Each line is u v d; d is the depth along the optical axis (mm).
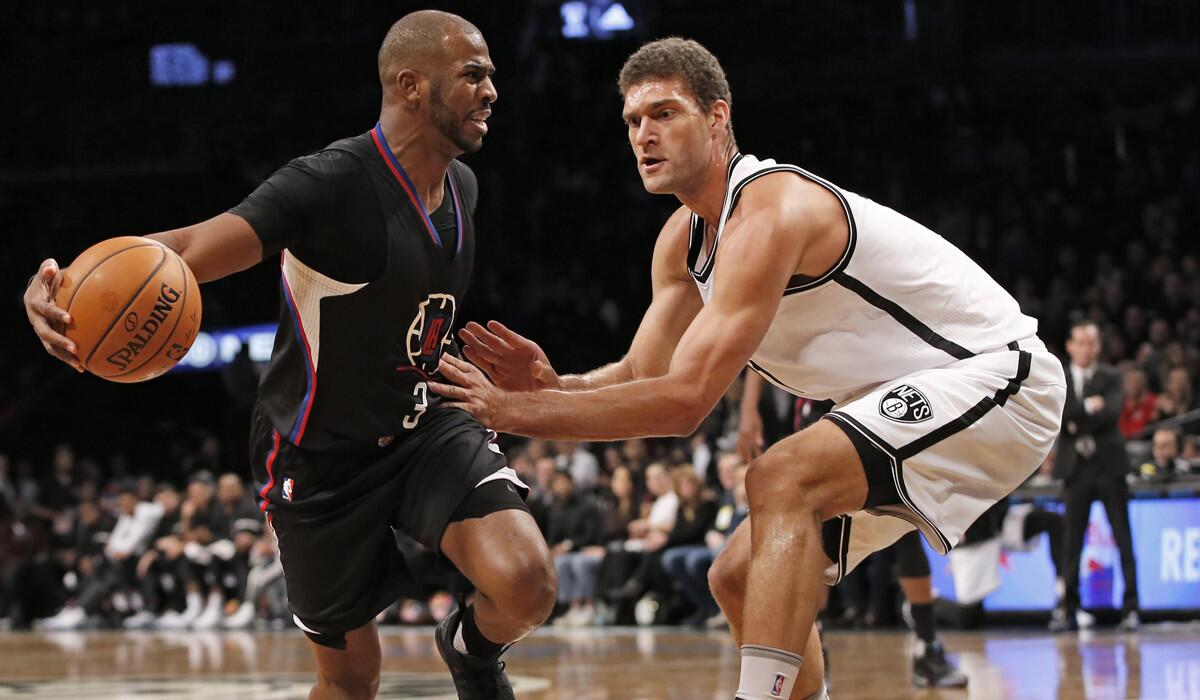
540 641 8438
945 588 8547
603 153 18562
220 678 6121
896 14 17297
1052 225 15461
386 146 3047
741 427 5047
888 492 2785
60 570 13891
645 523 10398
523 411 2539
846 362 2918
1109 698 4359
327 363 3080
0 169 19219
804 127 17969
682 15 18203
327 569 3168
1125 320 12875
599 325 16281
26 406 18312
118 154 19047
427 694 4965
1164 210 15164
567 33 18562
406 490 3162
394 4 18688
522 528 3012
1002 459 2879
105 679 6164
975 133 17422
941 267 2912
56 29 19422
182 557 12492
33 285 2736
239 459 16625
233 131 18969
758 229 2707
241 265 2904
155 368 2789
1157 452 8633
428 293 3107
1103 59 16578
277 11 19078
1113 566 8492
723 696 4789
